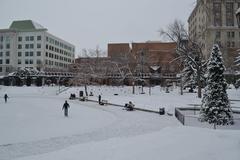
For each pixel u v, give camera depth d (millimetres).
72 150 10484
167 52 91500
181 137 11750
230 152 8969
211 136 11812
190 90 55156
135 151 9812
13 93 64688
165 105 32688
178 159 8516
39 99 48938
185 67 56406
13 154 11625
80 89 64875
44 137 15336
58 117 24234
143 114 27516
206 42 71875
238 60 45156
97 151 10125
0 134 16141
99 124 20391
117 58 75625
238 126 18547
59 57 115875
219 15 77812
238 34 77875
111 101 41594
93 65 68688
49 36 105938
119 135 15883
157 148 10031
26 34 102500
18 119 22531
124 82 80812
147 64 81812
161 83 80188
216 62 20234
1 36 102562
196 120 20625
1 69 102500
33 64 101375
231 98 39719
